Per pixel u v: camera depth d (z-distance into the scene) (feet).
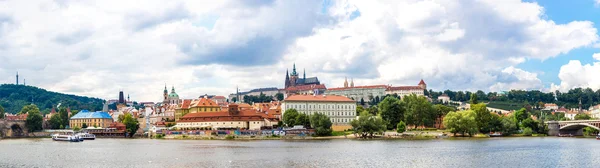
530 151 593.83
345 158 513.45
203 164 465.88
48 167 451.53
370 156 533.55
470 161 485.15
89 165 465.47
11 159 522.88
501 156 531.91
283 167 443.32
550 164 461.37
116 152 609.83
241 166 449.89
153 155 559.79
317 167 442.50
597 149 620.49
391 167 442.50
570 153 564.71
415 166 449.06
